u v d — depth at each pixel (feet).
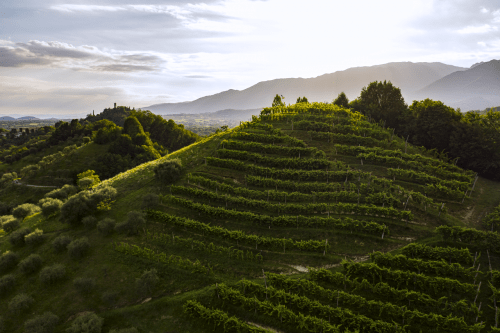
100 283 87.30
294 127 178.50
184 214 115.85
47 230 119.34
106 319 77.20
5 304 86.33
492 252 81.10
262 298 77.71
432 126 159.33
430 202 102.89
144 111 512.63
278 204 110.22
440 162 133.49
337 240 94.79
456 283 68.95
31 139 556.10
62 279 90.58
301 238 97.66
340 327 67.31
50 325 73.31
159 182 141.79
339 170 130.00
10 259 100.53
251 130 179.01
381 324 63.67
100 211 123.54
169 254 97.50
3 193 288.71
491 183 131.23
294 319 68.95
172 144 482.28
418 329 64.03
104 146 376.68
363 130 162.30
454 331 61.98
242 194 122.42
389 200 105.91
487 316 64.59
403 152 146.51
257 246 96.63
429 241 88.89
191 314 75.15
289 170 129.90
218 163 146.41
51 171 314.14
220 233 100.37
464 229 83.97
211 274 87.66
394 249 88.28
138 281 82.38
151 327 74.49
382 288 71.46
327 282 78.84
